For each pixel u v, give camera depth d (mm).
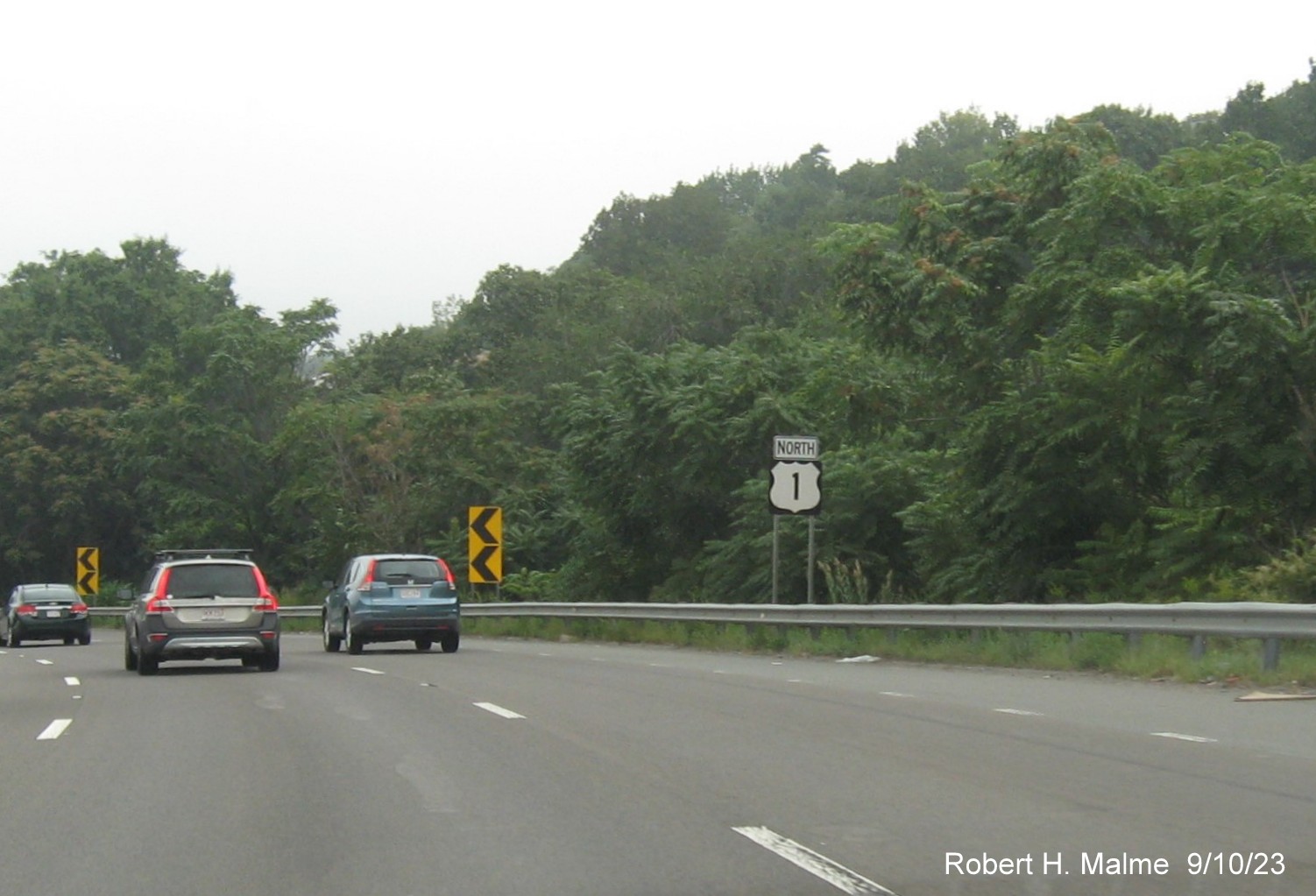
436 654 27734
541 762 11703
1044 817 9117
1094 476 29391
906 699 16109
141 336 89312
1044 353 29953
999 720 13922
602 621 34250
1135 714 14250
